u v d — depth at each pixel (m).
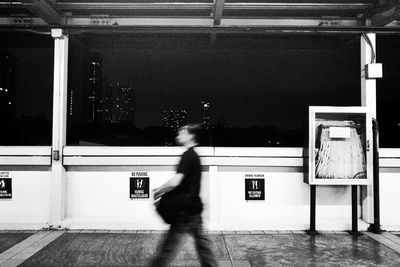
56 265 4.81
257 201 6.96
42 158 6.80
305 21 7.05
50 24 6.78
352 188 6.46
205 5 6.40
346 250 5.49
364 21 6.84
